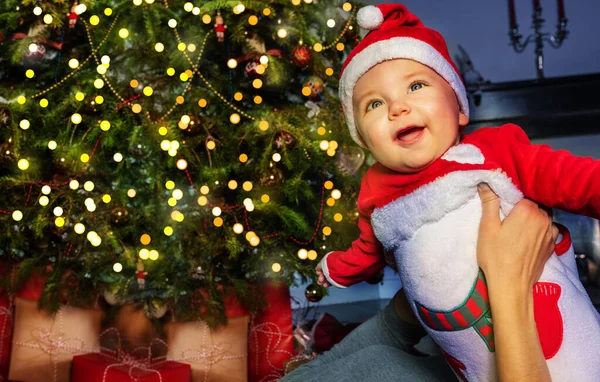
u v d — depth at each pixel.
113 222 1.54
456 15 3.60
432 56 0.73
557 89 3.31
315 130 1.69
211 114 1.79
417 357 0.89
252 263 1.66
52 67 1.72
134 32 1.70
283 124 1.59
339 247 1.68
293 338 1.81
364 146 0.85
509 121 3.35
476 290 0.67
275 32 1.70
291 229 1.64
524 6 3.57
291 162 1.58
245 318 1.63
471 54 3.60
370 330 0.98
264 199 1.59
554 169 0.64
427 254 0.69
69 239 1.58
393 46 0.73
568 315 0.66
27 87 1.70
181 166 1.52
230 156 1.67
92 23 1.56
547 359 0.65
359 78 0.77
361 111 0.76
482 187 0.69
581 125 3.31
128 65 1.69
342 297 3.19
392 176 0.77
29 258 1.61
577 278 0.73
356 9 1.76
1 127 1.54
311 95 1.75
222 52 1.78
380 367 0.87
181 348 1.58
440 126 0.70
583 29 3.53
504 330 0.63
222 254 1.70
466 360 0.70
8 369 1.58
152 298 1.60
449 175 0.69
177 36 1.63
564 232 0.74
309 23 1.85
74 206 1.57
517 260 0.64
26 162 1.47
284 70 1.68
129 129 1.61
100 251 1.59
